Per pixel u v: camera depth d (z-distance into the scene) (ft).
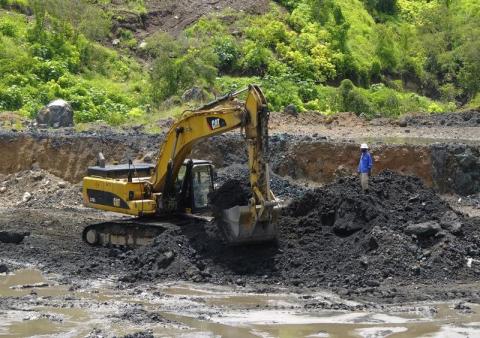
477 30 249.14
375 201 91.25
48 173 134.62
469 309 72.28
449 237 86.84
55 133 142.51
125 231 96.17
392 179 97.14
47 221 113.29
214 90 195.62
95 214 120.67
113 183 97.40
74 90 183.32
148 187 95.96
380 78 233.55
